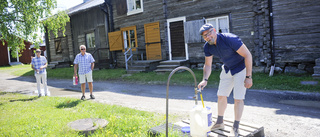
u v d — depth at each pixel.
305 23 8.49
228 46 2.93
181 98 6.39
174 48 12.63
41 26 10.78
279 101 5.48
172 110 5.11
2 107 6.07
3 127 4.21
